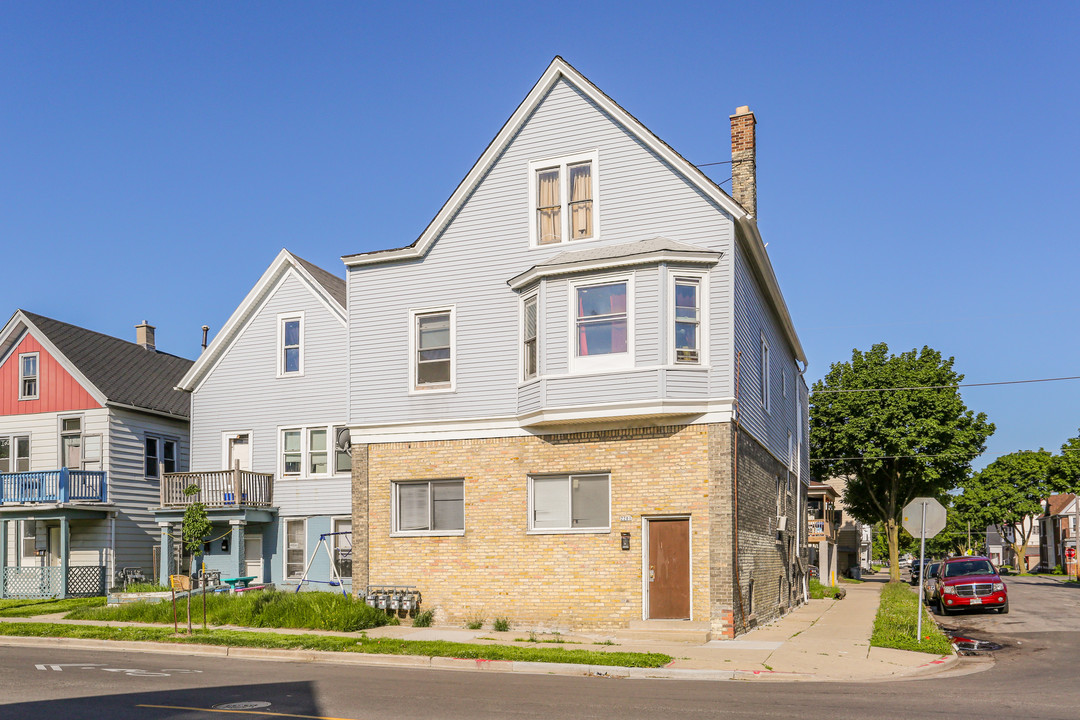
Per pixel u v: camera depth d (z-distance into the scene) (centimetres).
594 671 1449
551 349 1950
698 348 1895
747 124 2284
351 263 2242
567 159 2072
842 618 2427
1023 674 1499
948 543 10400
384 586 2114
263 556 2862
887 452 4953
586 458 1966
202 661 1603
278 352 2928
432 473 2109
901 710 1091
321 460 2855
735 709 1094
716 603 1812
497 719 1022
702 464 1862
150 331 3750
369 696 1188
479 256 2131
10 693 1217
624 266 1897
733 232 1917
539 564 1980
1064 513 8131
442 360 2147
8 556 3216
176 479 2914
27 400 3259
